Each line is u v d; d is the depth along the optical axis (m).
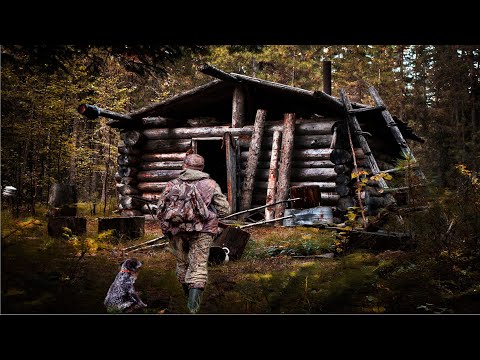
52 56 5.93
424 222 5.16
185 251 4.38
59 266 4.35
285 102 13.88
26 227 4.50
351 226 6.29
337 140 11.26
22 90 11.45
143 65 6.88
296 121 12.12
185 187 4.41
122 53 6.30
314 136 11.91
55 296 3.54
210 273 5.81
